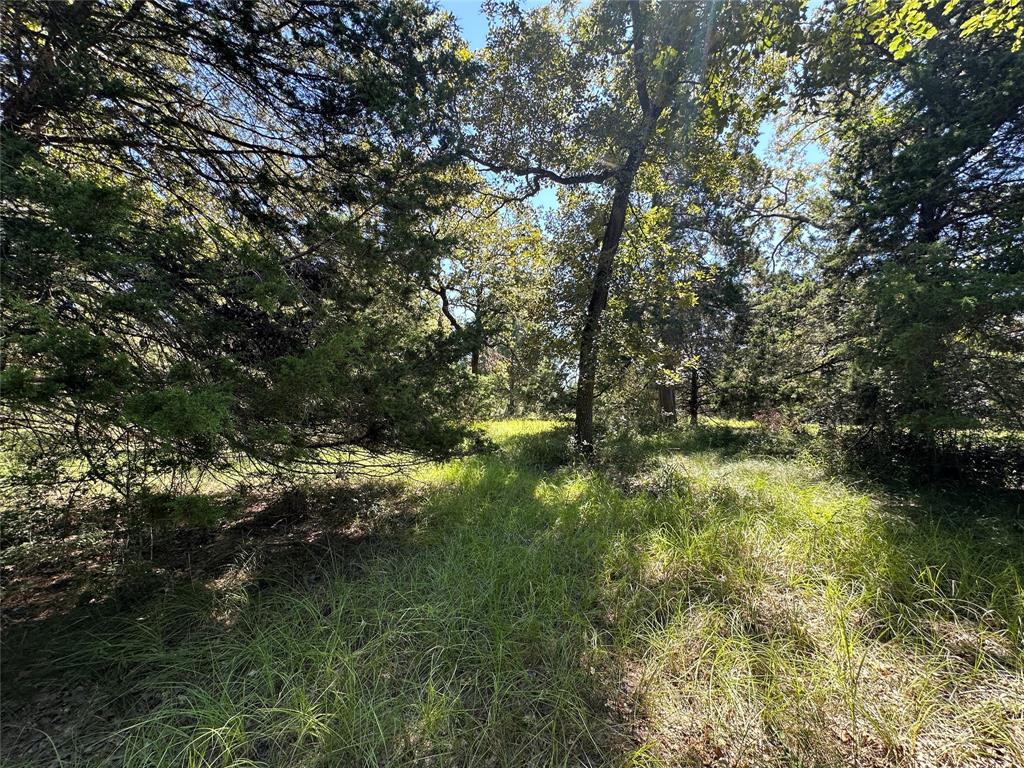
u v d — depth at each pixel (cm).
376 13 356
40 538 264
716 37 579
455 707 201
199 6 307
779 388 816
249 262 278
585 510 450
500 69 669
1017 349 458
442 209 421
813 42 528
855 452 638
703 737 187
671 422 1234
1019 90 478
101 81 264
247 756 179
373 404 344
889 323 495
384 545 379
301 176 391
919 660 230
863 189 641
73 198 204
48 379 186
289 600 281
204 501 251
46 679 214
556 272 880
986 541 358
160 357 263
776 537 366
